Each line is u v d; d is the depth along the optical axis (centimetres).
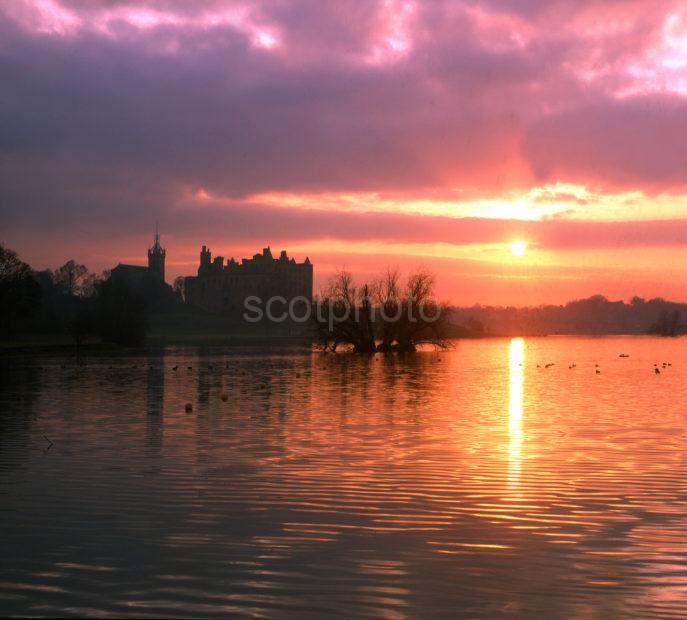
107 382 5888
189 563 1321
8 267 12281
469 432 2909
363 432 2914
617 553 1378
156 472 2100
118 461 2270
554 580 1239
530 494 1828
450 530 1522
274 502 1747
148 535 1485
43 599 1162
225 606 1132
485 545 1425
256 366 8406
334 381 6006
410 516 1625
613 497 1797
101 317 15150
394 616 1095
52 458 2328
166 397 4531
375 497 1797
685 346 18175
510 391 5044
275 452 2430
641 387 5459
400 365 8700
